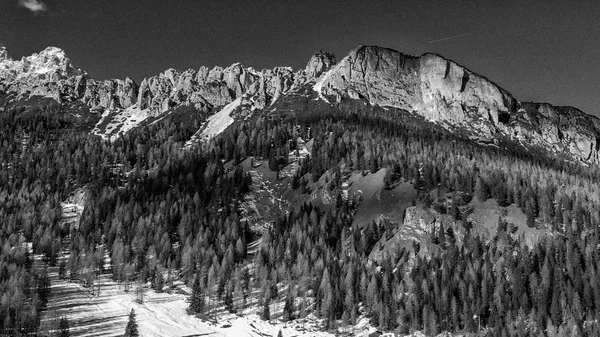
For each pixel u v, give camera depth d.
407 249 197.88
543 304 159.00
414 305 163.75
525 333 151.12
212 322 167.12
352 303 168.12
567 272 175.25
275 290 179.75
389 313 163.00
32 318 147.38
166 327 160.75
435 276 175.50
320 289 172.12
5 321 145.00
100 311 167.38
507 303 162.50
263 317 169.12
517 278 169.25
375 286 170.75
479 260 184.50
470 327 155.50
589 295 161.88
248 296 182.88
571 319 153.38
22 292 159.88
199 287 178.00
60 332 147.00
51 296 172.50
